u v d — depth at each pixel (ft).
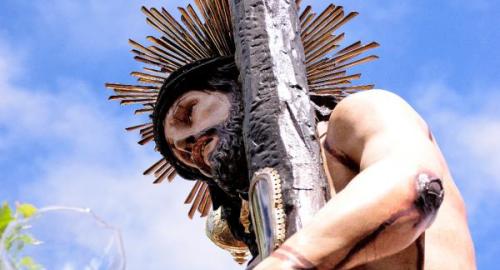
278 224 22.26
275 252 19.92
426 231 22.21
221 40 30.53
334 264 19.69
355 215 19.92
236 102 27.50
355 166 23.29
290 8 26.23
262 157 23.50
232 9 26.53
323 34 31.37
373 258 19.98
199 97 27.99
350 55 31.40
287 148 23.30
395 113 22.81
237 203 29.04
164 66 32.22
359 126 22.91
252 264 23.16
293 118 23.85
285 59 24.98
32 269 16.48
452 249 22.22
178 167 29.09
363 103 23.27
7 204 16.94
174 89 28.25
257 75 24.73
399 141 21.79
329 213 20.10
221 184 27.27
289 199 22.50
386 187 20.26
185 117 28.17
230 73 28.04
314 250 19.69
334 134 23.68
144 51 32.22
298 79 24.72
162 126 28.81
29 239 16.61
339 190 23.22
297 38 25.71
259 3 25.99
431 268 21.71
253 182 23.34
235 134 27.07
